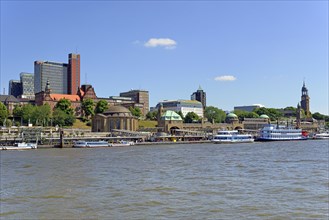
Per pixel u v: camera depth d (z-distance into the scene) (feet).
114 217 153.89
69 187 218.59
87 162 368.48
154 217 152.76
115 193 199.62
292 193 195.83
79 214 158.81
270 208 165.17
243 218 150.51
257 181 234.79
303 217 151.74
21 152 555.28
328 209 163.53
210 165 328.08
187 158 404.36
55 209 167.12
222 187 214.48
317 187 212.43
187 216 153.58
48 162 371.76
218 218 150.61
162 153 490.49
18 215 158.20
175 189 209.46
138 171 289.74
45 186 222.48
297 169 293.84
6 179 252.21
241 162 353.72
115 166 327.47
